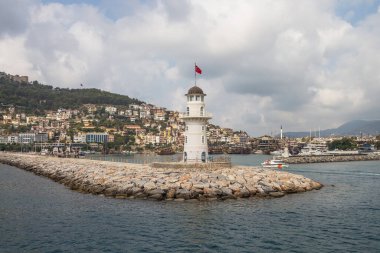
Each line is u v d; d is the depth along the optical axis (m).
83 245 33.75
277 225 39.50
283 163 147.75
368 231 37.81
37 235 36.91
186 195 51.09
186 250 32.16
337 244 33.75
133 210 45.53
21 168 122.88
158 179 55.31
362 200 54.97
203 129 68.31
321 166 147.00
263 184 56.78
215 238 35.12
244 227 38.56
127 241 34.56
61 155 167.50
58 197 57.00
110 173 65.56
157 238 35.25
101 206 48.31
